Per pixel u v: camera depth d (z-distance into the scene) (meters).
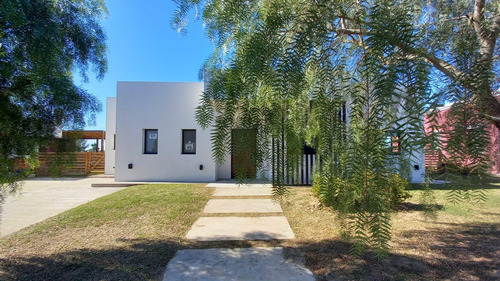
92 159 10.89
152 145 8.09
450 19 1.53
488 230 3.07
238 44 1.09
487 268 2.18
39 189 6.88
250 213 4.00
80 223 3.46
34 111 1.97
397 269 2.19
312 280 2.03
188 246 2.73
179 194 5.41
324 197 1.02
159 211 4.05
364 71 0.68
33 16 1.91
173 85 8.02
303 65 0.80
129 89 7.97
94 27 2.61
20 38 1.85
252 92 0.90
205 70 1.39
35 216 3.97
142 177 7.86
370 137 0.63
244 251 2.59
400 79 0.59
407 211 3.77
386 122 0.59
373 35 0.64
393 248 2.59
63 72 2.23
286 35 0.85
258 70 0.82
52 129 2.07
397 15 0.64
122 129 7.89
